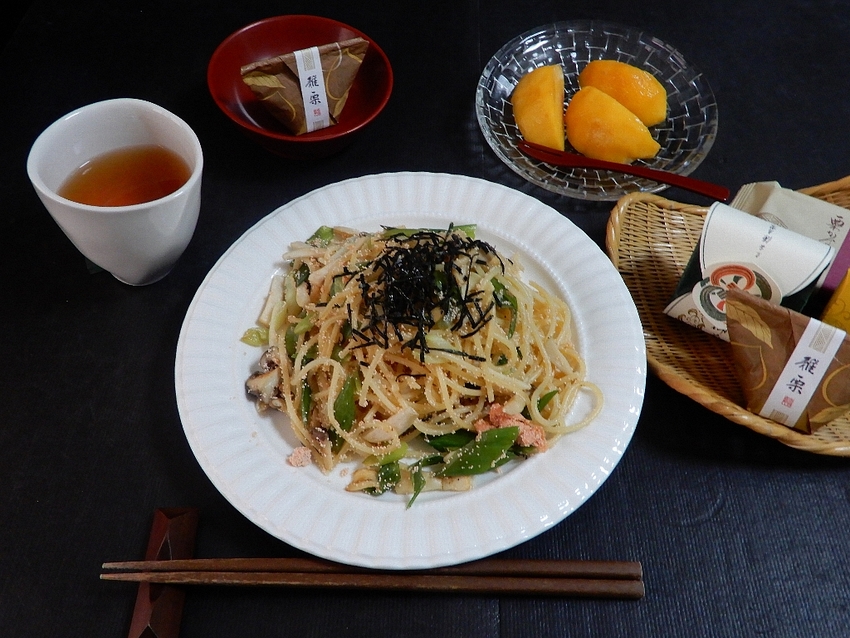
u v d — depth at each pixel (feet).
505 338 1.31
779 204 1.38
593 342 1.32
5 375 1.35
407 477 1.21
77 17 1.84
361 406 1.29
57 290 1.44
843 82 1.81
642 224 1.50
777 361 1.23
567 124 1.66
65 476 1.26
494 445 1.20
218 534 1.20
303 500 1.15
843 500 1.25
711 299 1.33
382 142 1.67
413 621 1.14
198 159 1.29
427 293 1.25
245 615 1.15
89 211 1.19
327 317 1.31
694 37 1.89
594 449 1.20
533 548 1.20
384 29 1.86
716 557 1.20
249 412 1.26
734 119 1.73
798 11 1.94
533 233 1.43
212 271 1.36
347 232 1.42
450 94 1.75
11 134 1.63
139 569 1.13
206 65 1.77
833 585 1.18
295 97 1.53
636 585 1.13
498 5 1.92
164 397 1.34
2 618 1.14
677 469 1.28
